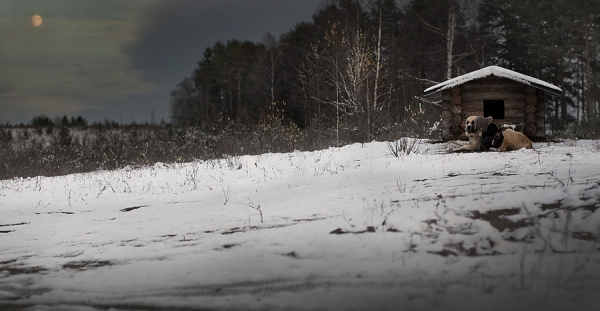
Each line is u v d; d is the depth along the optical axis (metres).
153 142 23.67
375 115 21.36
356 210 7.76
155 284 5.10
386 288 4.40
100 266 6.04
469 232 5.85
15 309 4.73
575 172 9.36
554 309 3.72
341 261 5.23
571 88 42.50
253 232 6.93
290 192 10.66
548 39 38.72
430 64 36.12
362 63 23.95
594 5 36.72
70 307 4.68
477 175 10.02
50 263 6.43
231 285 4.84
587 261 4.71
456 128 16.75
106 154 20.38
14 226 9.25
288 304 4.22
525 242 5.44
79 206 11.23
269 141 20.20
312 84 31.09
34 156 21.14
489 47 36.53
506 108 16.56
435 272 4.70
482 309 3.81
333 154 16.08
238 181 13.12
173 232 7.66
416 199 8.05
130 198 11.87
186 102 66.19
